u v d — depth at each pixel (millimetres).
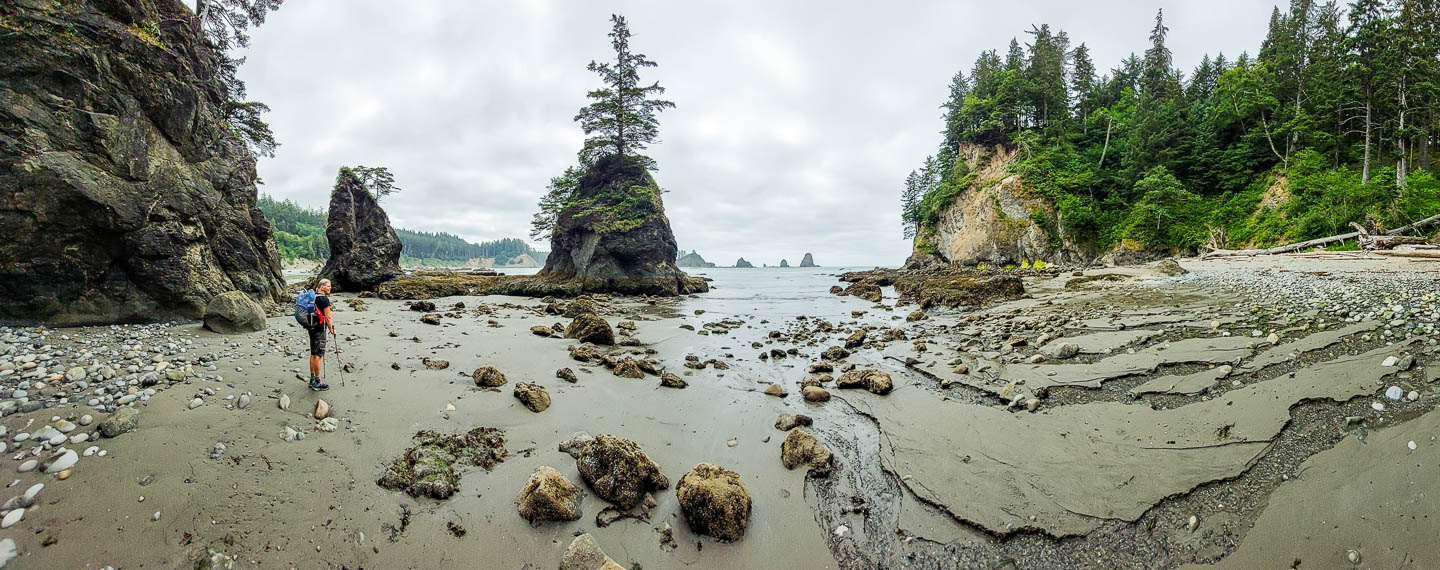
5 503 3947
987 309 18109
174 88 11609
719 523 4457
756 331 15594
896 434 6602
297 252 105250
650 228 34156
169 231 11000
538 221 38406
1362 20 37219
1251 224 40250
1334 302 10414
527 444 6055
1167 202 45719
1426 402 5539
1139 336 10094
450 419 6562
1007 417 7004
